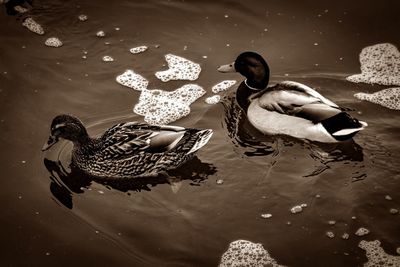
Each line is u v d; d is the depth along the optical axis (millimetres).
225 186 3988
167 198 3957
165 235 3855
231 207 3932
